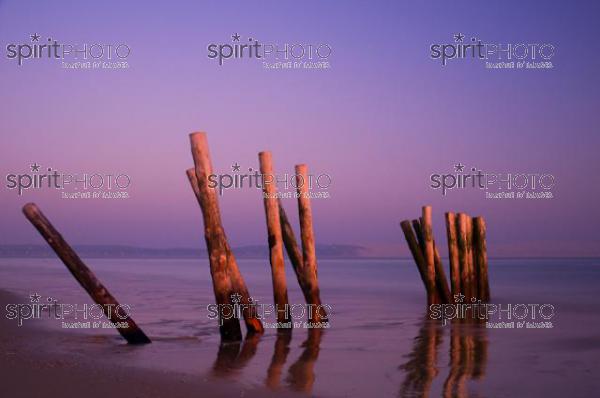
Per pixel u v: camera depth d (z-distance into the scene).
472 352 11.42
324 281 39.75
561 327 15.06
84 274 10.89
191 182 11.95
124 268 70.31
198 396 7.41
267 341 12.08
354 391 8.20
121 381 7.82
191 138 11.11
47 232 10.56
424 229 19.66
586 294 27.31
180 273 52.19
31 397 6.95
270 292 26.97
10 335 11.87
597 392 8.54
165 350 10.73
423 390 8.40
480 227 21.12
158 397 7.21
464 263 20.33
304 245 13.79
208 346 11.29
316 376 9.04
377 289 30.27
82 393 7.18
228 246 11.86
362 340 12.61
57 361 8.96
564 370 9.88
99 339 11.62
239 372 9.05
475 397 8.13
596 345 12.30
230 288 11.67
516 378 9.27
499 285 36.03
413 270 68.12
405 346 11.97
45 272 45.09
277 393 7.84
